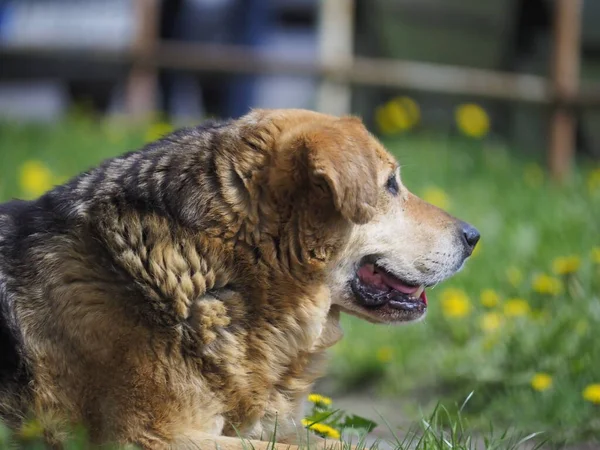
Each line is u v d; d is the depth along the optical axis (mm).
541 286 9742
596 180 14773
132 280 5949
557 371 8398
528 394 8141
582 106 17109
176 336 5930
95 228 6109
